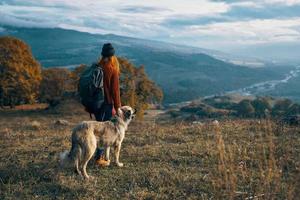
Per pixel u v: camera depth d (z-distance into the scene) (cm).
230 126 911
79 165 582
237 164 587
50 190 531
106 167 612
